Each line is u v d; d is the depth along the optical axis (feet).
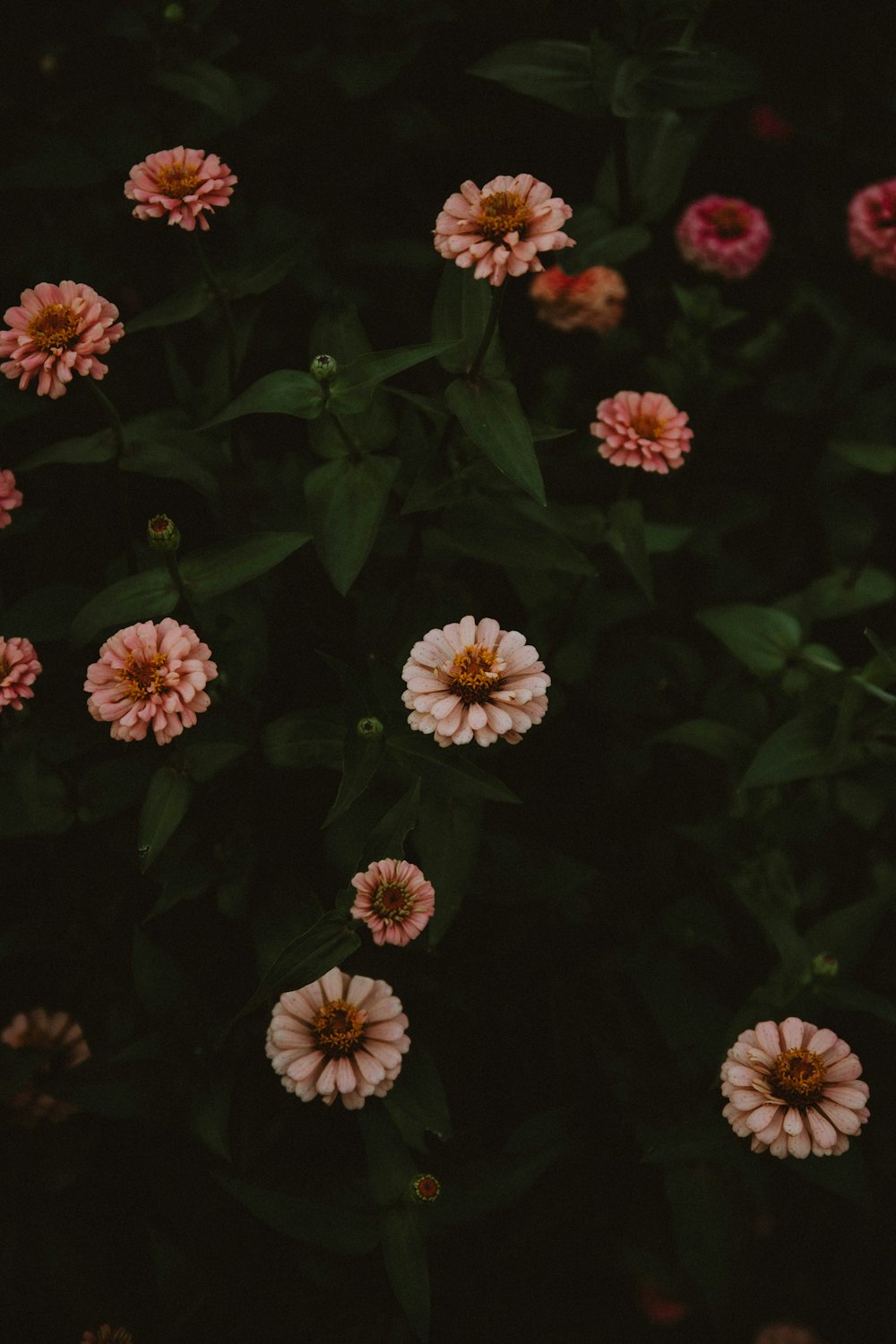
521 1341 3.32
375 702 2.85
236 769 3.13
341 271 3.85
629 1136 3.29
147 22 3.56
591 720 3.55
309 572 3.39
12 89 3.72
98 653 3.20
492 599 3.59
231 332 3.23
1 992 3.52
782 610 3.74
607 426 3.20
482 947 3.28
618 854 3.53
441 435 3.06
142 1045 2.98
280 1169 3.02
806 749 3.17
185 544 3.59
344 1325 3.14
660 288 4.23
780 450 4.14
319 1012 2.81
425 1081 2.88
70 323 2.88
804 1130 2.74
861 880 3.75
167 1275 3.07
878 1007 3.01
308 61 3.81
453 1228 3.13
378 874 2.72
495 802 3.37
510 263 2.77
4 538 3.34
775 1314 3.74
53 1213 3.27
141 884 3.24
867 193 3.84
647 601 3.47
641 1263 3.37
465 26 3.88
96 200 3.81
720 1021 3.23
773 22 3.93
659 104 3.36
